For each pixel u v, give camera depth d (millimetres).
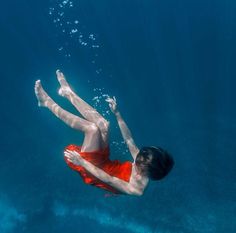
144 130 13117
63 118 3469
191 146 12297
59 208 10352
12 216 10305
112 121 12641
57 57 23094
